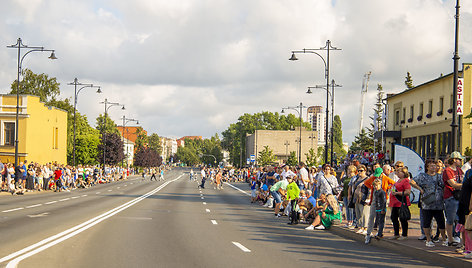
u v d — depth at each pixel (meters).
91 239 12.71
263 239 13.98
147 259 9.88
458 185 11.76
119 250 11.00
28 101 54.94
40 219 17.50
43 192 38.00
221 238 13.79
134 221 17.77
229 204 29.53
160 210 23.28
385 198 13.68
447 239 12.15
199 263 9.59
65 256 10.05
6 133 55.03
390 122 54.69
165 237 13.56
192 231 15.27
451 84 39.00
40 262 9.27
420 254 11.51
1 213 19.62
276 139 139.00
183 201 30.77
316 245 13.15
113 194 37.09
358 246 13.32
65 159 67.88
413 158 20.08
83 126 102.88
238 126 159.25
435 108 42.16
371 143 95.81
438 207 12.07
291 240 14.05
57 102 86.00
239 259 10.23
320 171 19.00
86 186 49.81
